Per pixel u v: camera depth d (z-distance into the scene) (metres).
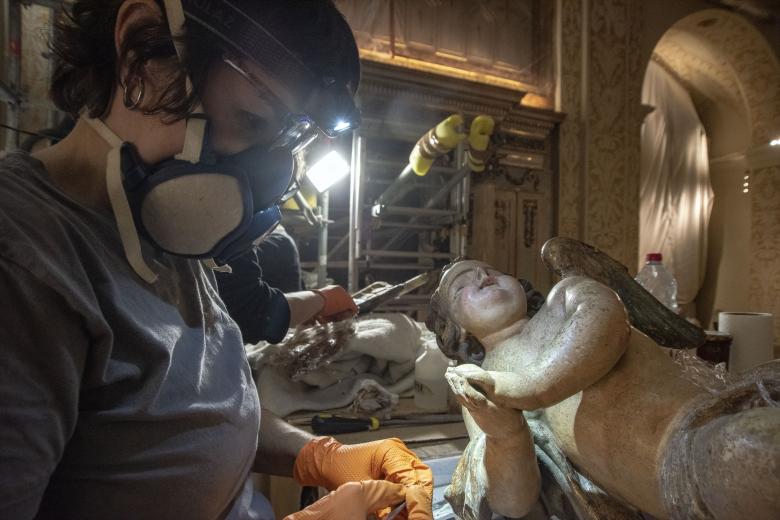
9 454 0.37
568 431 0.76
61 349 0.41
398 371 1.59
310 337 1.47
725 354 1.55
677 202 4.73
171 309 0.56
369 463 0.83
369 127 2.79
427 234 2.96
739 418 0.52
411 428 1.35
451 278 0.95
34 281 0.40
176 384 0.53
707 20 4.12
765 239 4.40
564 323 0.72
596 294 0.72
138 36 0.45
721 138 4.97
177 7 0.45
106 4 0.48
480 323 0.89
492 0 3.42
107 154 0.50
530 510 0.83
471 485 0.81
